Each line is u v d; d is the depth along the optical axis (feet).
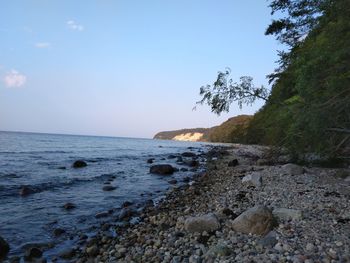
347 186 36.50
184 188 49.21
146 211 34.42
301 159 59.98
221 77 54.44
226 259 17.48
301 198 30.89
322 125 36.58
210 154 136.87
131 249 22.03
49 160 96.32
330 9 37.63
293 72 61.87
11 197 42.39
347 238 19.04
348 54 33.91
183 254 19.43
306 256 16.49
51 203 39.47
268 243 18.88
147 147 236.43
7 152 119.96
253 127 177.88
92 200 41.83
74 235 27.20
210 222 23.12
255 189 38.63
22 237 26.63
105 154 136.26
